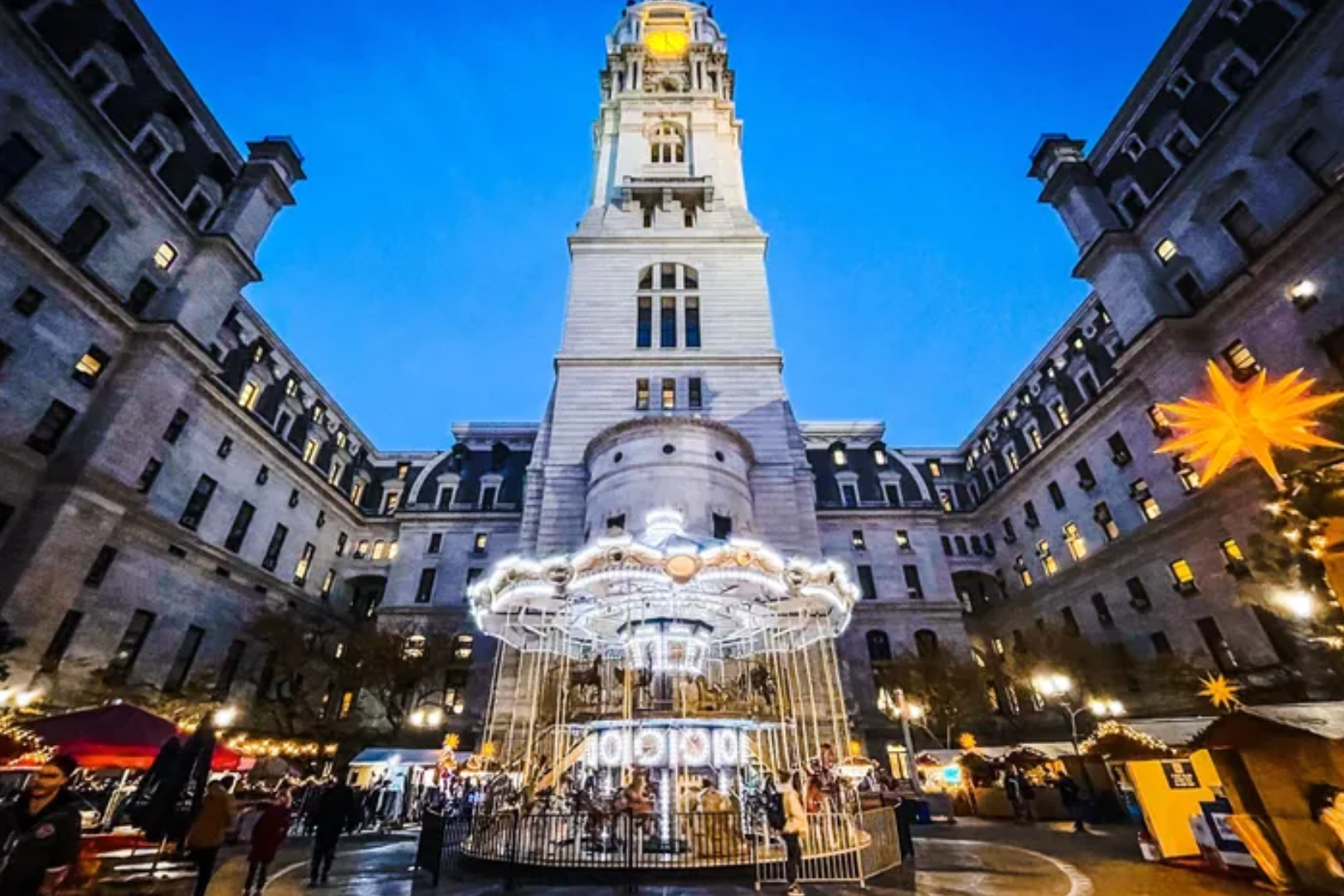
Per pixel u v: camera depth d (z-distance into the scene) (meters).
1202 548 33.12
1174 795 14.66
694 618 19.72
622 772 16.69
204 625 36.59
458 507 53.69
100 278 30.36
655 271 45.53
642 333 43.41
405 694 41.88
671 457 33.50
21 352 27.41
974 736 44.28
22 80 27.50
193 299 35.19
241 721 38.16
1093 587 41.38
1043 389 48.00
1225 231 32.16
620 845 14.04
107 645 30.20
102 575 30.33
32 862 6.72
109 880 13.08
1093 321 43.50
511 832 13.80
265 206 40.94
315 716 40.75
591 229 48.06
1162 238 35.50
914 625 49.56
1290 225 27.77
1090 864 14.81
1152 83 36.59
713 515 32.31
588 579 17.02
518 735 28.02
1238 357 31.23
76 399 29.83
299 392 47.84
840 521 54.41
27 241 27.20
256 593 41.34
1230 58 31.92
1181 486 34.59
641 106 56.38
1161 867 13.91
